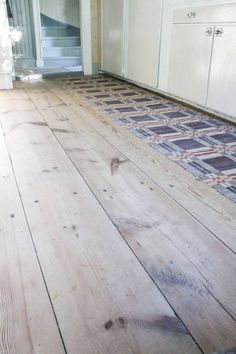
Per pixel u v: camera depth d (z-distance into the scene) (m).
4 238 1.19
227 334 0.84
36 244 1.16
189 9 2.70
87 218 1.32
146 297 0.95
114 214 1.35
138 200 1.46
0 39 3.68
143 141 2.18
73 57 6.23
